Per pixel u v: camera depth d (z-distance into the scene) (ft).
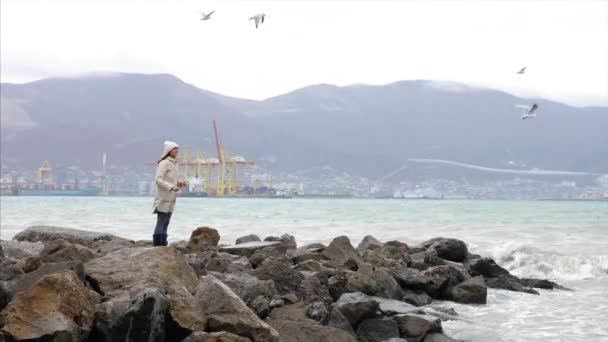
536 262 67.10
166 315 26.78
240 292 33.63
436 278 45.62
